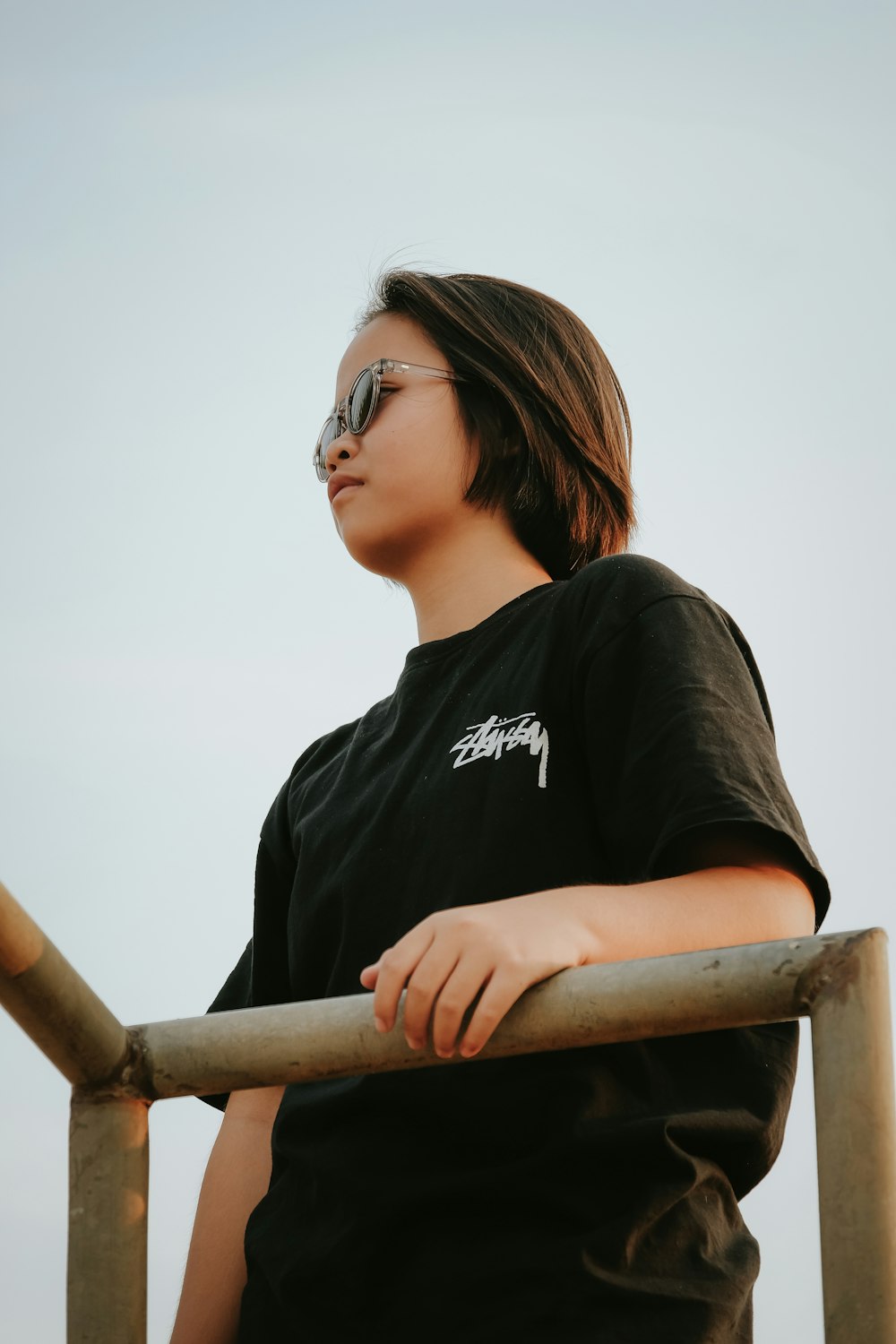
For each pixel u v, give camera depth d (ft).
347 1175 4.15
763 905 3.91
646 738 4.28
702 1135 3.98
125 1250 3.58
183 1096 3.65
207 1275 5.05
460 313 5.96
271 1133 5.31
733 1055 4.20
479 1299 3.83
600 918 3.62
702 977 3.09
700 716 4.24
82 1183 3.62
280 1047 3.51
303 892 4.96
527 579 5.59
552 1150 3.92
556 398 5.89
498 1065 4.11
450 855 4.56
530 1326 3.74
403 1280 3.96
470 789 4.65
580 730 4.60
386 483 5.66
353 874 4.75
